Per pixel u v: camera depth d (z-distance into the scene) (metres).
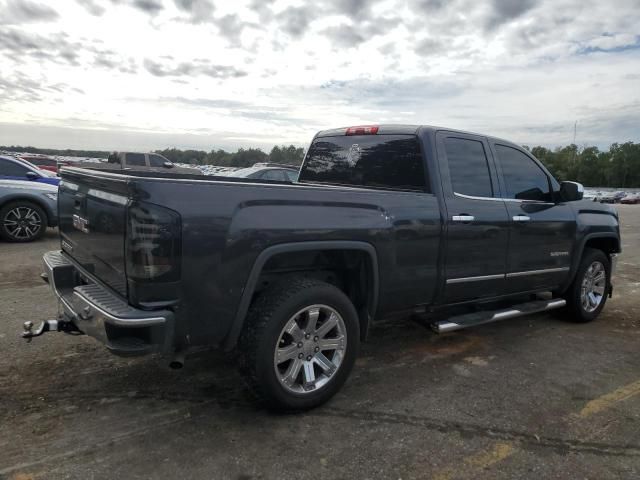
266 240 2.95
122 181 2.67
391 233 3.59
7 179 9.45
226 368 3.90
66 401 3.31
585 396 3.67
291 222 3.05
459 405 3.46
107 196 2.91
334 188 3.34
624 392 3.76
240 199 2.87
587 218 5.34
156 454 2.76
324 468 2.69
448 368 4.12
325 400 3.33
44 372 3.73
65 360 3.95
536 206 4.79
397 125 4.37
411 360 4.28
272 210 3.00
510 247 4.50
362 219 3.42
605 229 5.53
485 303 4.66
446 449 2.91
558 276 5.08
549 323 5.52
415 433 3.07
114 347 2.60
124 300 2.76
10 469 2.58
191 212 2.69
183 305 2.72
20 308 5.21
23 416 3.10
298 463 2.72
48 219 9.56
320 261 3.49
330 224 3.23
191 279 2.71
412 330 5.07
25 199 9.27
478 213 4.19
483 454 2.87
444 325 4.04
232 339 2.95
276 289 3.14
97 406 3.26
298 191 3.14
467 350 4.57
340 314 3.30
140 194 2.58
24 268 7.09
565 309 5.51
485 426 3.19
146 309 2.63
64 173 3.90
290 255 3.31
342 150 4.83
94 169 3.88
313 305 3.17
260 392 3.10
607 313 6.05
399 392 3.64
